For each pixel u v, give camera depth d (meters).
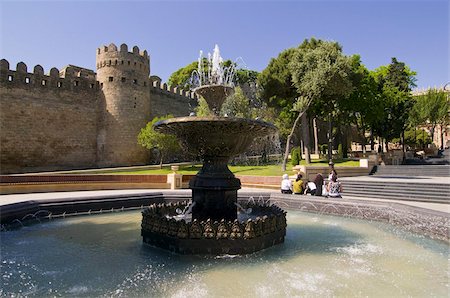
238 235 5.96
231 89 8.40
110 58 39.69
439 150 45.75
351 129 57.19
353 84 32.47
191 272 5.06
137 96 40.59
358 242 7.10
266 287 4.42
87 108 38.81
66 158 36.72
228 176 7.11
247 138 7.28
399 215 8.91
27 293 4.19
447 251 6.38
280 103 34.53
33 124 34.47
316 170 19.05
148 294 4.16
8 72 33.12
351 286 4.49
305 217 10.46
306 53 27.59
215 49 9.27
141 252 6.19
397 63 49.09
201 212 7.01
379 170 25.44
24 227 8.77
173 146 33.97
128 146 39.28
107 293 4.20
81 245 6.75
